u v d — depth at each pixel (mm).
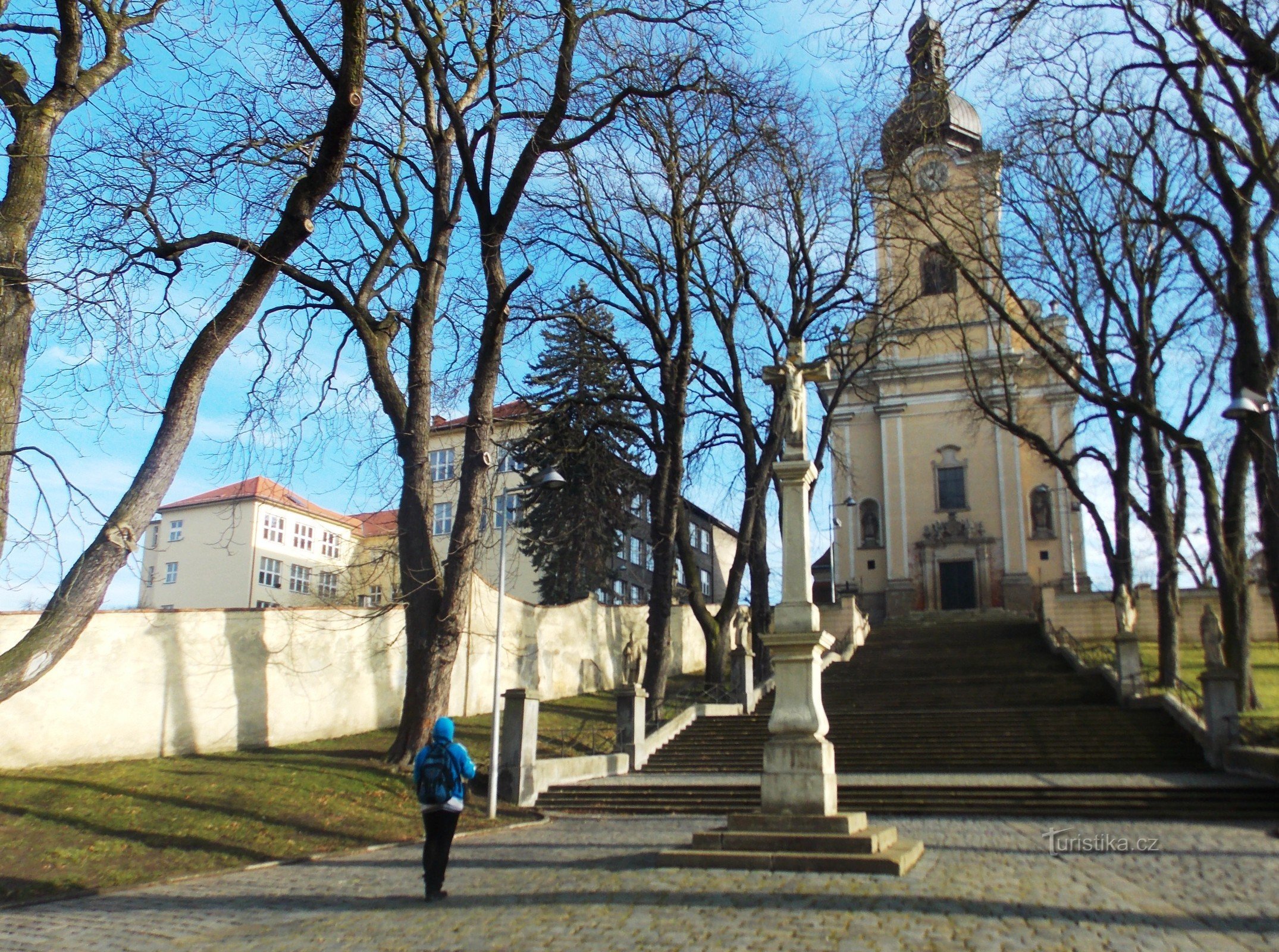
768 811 10883
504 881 10453
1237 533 24469
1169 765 20703
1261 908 8672
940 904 8359
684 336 28047
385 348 19203
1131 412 24531
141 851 12508
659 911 8328
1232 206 18391
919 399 54750
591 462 31672
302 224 13305
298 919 8992
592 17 18609
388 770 18062
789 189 29969
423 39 17703
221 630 20328
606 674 36469
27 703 16656
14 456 10727
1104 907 8461
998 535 52219
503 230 19766
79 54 12352
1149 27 16781
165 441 12531
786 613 11398
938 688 30312
